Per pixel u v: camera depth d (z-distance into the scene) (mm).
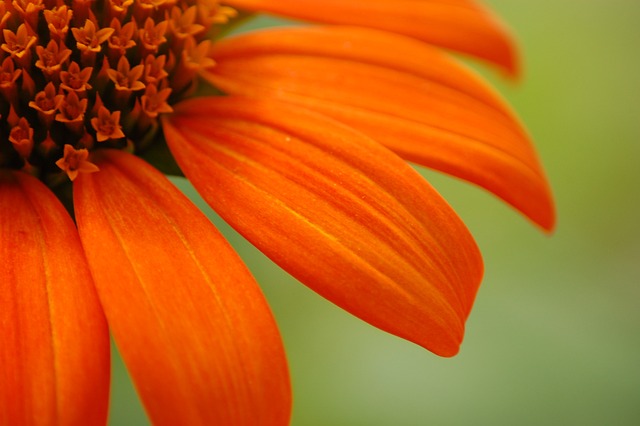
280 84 165
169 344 141
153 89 157
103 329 143
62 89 153
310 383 188
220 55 167
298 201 152
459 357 190
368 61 167
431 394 189
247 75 165
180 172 159
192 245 148
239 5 169
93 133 156
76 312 144
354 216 151
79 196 151
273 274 192
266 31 169
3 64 152
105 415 140
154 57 158
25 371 140
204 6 163
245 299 145
